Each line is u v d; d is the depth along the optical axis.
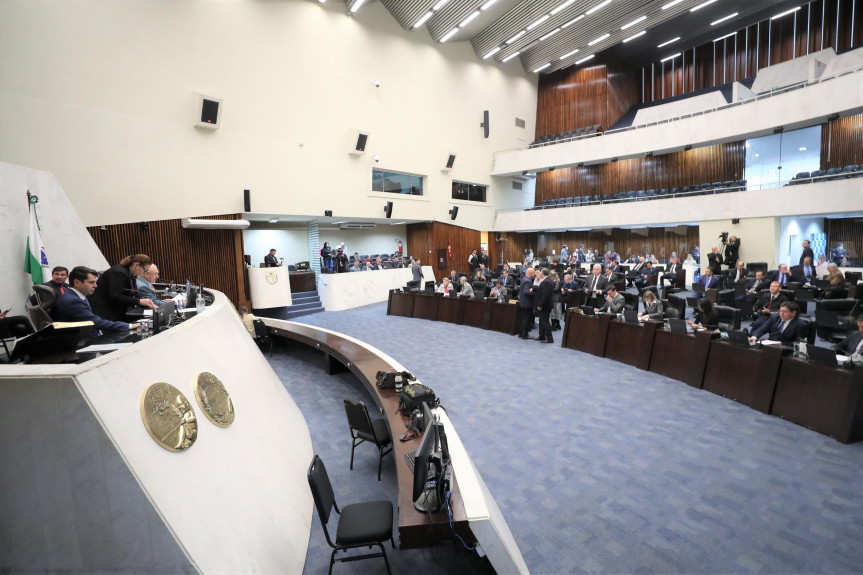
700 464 3.80
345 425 5.02
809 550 2.75
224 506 2.27
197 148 11.29
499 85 20.33
